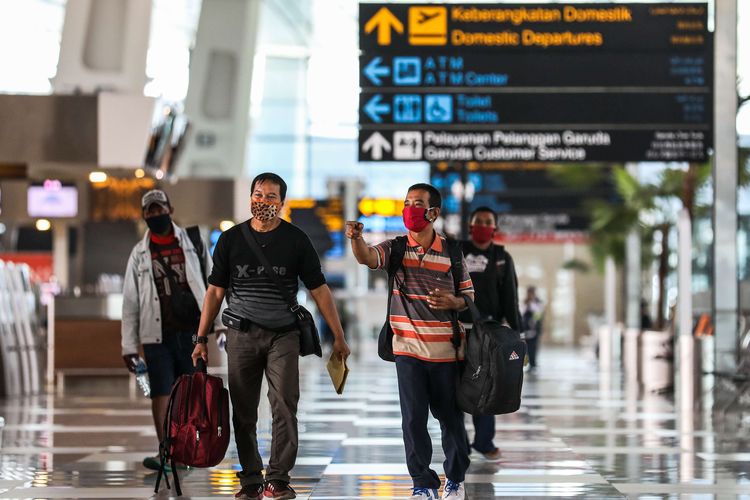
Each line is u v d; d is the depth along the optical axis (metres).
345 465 19.75
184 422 15.52
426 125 32.50
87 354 40.97
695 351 31.41
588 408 32.41
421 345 15.34
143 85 41.25
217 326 18.73
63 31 40.50
